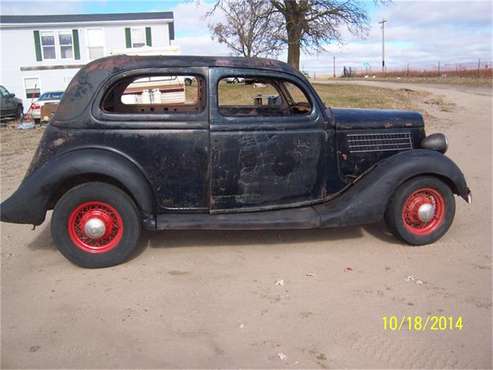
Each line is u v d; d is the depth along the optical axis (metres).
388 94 23.22
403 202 4.60
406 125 4.90
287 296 3.76
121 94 4.84
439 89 29.42
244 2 26.95
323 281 4.02
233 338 3.20
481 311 3.50
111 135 4.20
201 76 4.32
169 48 19.89
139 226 4.32
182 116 4.28
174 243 4.94
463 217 5.70
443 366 2.88
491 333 3.22
